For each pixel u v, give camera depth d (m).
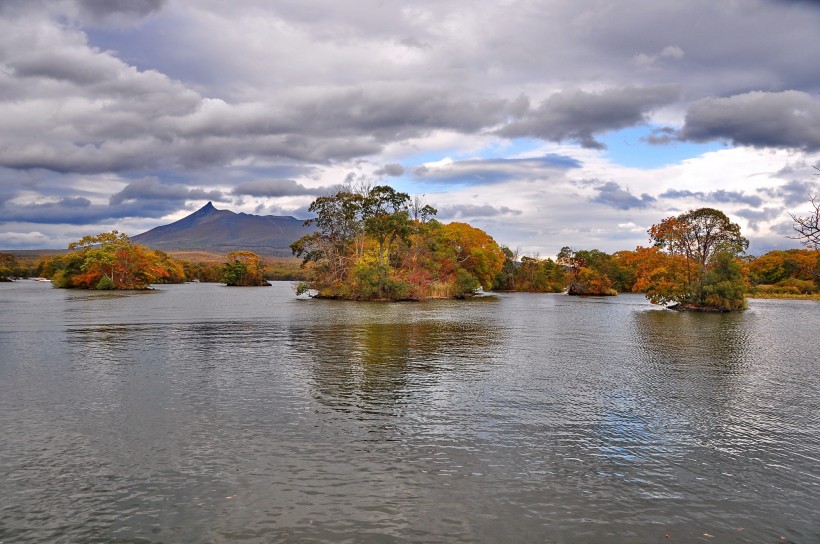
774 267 118.00
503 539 7.89
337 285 80.50
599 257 114.94
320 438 12.29
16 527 8.16
